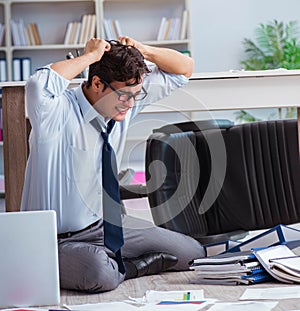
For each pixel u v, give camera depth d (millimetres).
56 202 2643
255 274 2602
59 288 2564
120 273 2676
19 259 2377
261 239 2943
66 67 2527
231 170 3615
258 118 6707
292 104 3025
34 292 2377
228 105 3016
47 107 2488
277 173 3584
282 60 6676
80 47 6629
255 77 3006
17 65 6523
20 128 2980
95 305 2287
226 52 6875
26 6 6785
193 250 3012
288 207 3570
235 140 3629
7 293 2373
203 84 3004
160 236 2951
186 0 6672
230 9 6863
